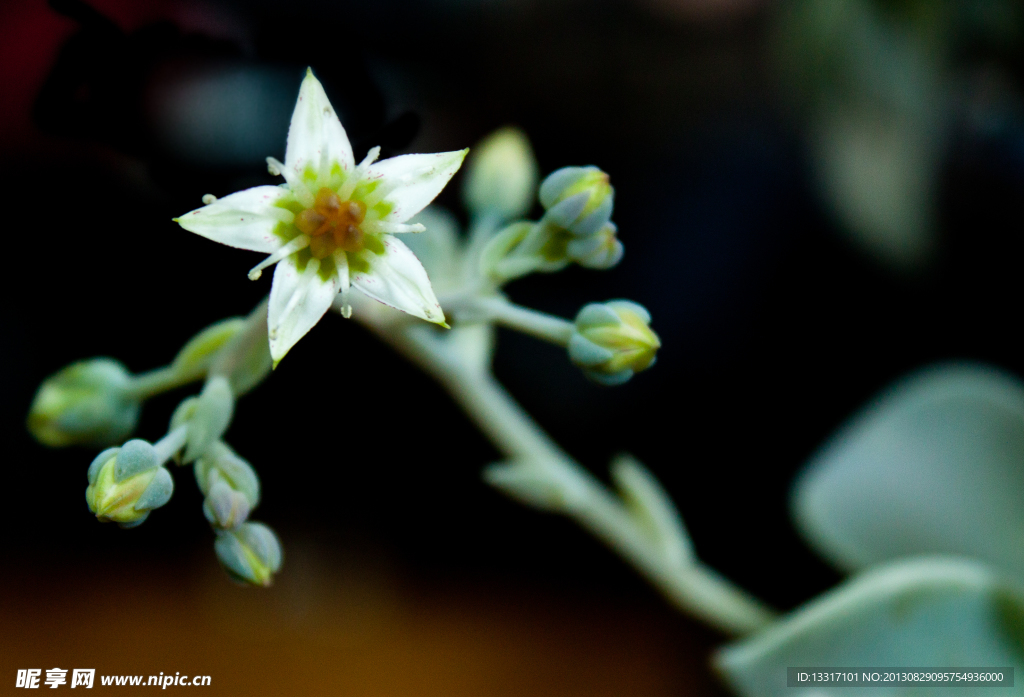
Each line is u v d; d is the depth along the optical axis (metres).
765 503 0.22
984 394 0.17
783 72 0.20
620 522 0.16
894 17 0.19
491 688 0.19
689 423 0.23
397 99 0.19
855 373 0.22
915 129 0.19
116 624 0.20
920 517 0.16
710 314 0.23
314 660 0.20
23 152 0.20
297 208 0.14
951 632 0.15
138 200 0.22
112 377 0.15
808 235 0.23
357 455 0.23
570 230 0.15
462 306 0.15
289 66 0.15
